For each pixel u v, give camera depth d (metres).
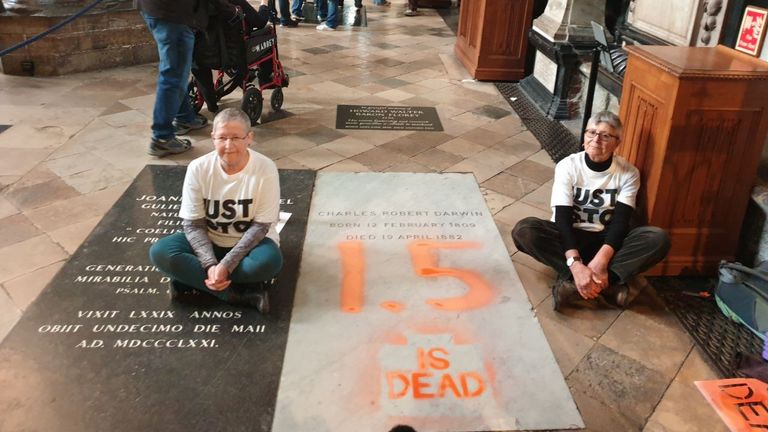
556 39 5.56
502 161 4.64
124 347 2.53
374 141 4.95
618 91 4.73
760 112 2.87
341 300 2.88
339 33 9.16
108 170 4.20
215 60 4.80
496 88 6.61
